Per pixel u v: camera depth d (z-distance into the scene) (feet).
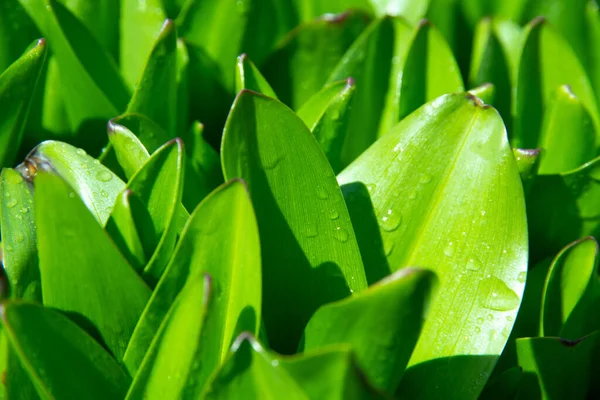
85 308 1.69
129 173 1.84
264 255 1.76
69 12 1.99
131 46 2.19
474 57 2.25
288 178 1.75
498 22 2.25
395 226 1.80
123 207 1.70
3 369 1.67
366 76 2.12
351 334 1.60
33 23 2.07
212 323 1.58
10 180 1.79
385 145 1.83
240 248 1.62
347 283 1.76
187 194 1.90
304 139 1.74
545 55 2.14
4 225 1.77
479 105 1.79
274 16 2.22
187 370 1.60
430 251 1.78
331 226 1.75
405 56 2.05
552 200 1.99
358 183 1.82
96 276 1.67
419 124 1.82
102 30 2.19
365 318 1.59
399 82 2.06
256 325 1.63
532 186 1.99
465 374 1.71
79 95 2.03
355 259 1.75
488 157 1.78
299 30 2.14
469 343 1.72
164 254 1.72
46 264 1.66
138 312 1.70
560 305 1.87
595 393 1.92
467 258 1.76
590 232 2.01
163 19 2.18
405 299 1.56
